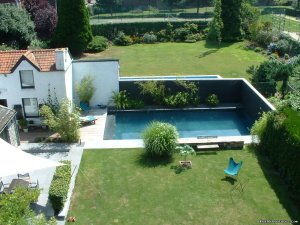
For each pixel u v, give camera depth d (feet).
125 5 288.30
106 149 78.64
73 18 149.79
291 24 208.64
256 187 64.90
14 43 141.28
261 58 153.99
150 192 63.57
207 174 69.00
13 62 88.69
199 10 276.00
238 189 64.28
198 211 58.75
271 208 59.36
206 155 76.23
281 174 67.72
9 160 55.06
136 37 185.37
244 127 96.73
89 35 156.56
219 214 58.03
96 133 87.30
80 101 100.53
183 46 177.17
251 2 238.48
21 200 50.96
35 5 160.97
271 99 100.22
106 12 261.85
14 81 87.71
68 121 80.43
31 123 90.84
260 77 112.27
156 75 132.16
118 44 181.37
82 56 157.99
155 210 59.06
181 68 140.87
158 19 215.51
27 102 90.68
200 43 182.60
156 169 70.69
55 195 55.77
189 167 71.26
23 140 83.41
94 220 56.65
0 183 61.62
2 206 49.75
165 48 173.78
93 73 100.27
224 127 96.48
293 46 155.33
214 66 143.23
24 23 145.59
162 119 100.17
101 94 103.14
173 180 67.10
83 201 61.05
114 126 95.45
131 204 60.49
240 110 106.22
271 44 160.56
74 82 100.53
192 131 94.12
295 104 77.00
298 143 61.46
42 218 49.32
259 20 187.83
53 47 154.51
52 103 90.58
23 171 52.80
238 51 166.09
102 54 162.61
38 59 89.71
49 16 158.92
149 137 74.59
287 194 62.90
